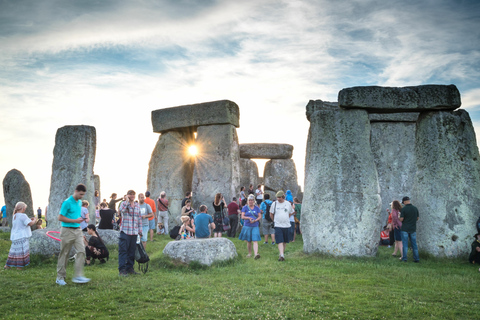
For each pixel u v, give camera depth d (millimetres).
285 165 26984
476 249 10633
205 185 18938
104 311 6121
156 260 9508
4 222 20672
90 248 9703
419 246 11672
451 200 11438
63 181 14195
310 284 7875
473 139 11953
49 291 7086
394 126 17328
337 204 11391
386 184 16953
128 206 8625
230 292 7184
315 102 17453
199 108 19344
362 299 6871
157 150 20500
